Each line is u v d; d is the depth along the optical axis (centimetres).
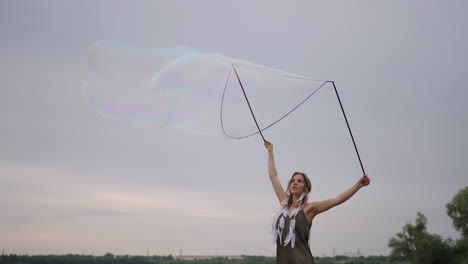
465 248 2891
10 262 5525
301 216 485
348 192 479
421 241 2933
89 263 6200
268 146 579
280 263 486
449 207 2984
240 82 557
